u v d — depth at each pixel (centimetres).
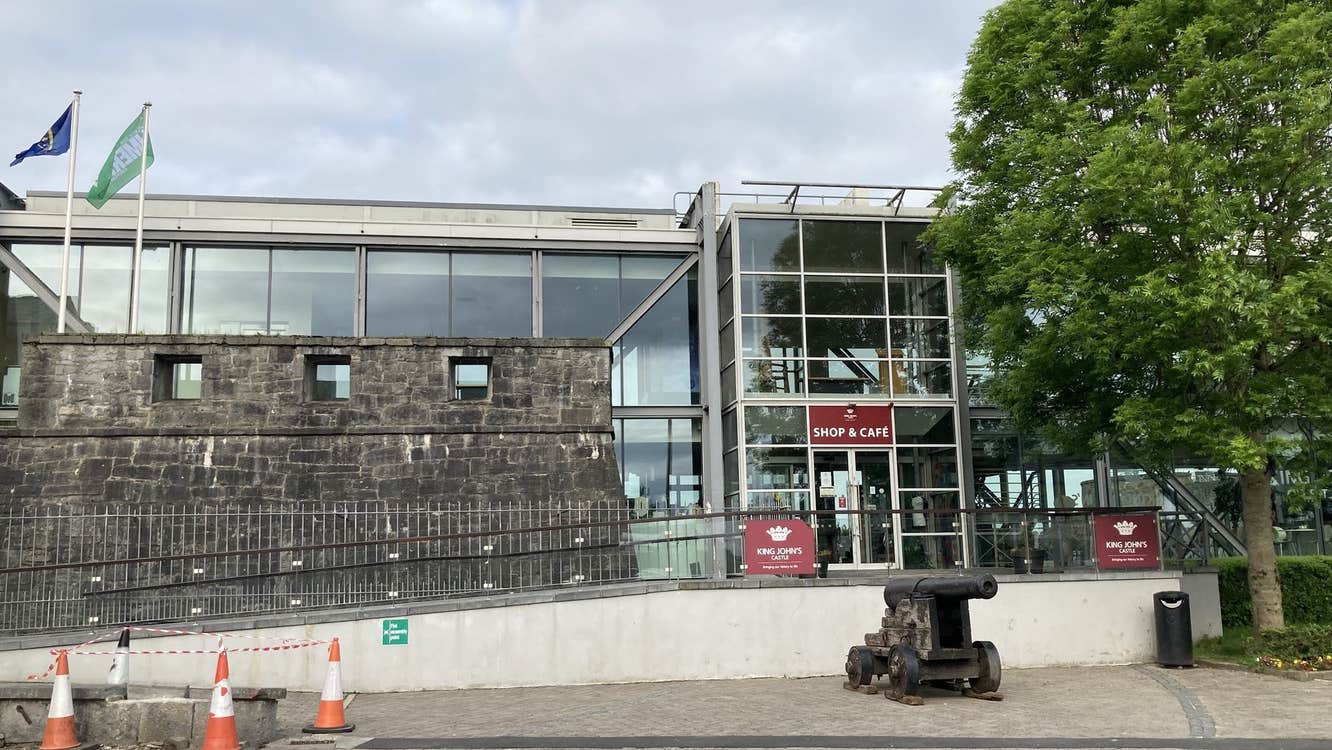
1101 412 1677
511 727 1106
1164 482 2233
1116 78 1648
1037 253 1596
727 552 1553
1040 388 1717
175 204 2622
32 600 1555
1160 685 1362
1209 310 1405
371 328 2373
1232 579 1889
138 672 1390
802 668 1503
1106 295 1531
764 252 2334
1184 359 1445
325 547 1551
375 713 1226
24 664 1371
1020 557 1636
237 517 1659
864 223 2378
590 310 2481
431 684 1423
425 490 1766
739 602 1507
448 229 2414
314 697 1361
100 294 2311
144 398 1748
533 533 1664
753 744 984
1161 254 1538
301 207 2667
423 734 1070
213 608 1573
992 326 1772
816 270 2341
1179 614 1548
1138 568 1659
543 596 1463
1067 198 1609
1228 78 1456
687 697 1311
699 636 1489
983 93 1778
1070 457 2467
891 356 2323
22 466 1692
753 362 2277
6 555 1625
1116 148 1470
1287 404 1505
